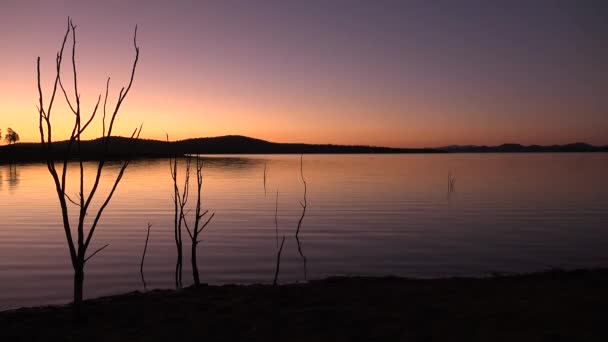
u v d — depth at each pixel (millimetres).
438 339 6781
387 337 6934
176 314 8359
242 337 7113
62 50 6984
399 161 155750
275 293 10023
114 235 22656
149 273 15125
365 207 34312
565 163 126750
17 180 61500
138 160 155750
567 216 29234
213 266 16141
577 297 8945
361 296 9633
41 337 7145
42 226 25406
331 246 19906
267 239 21547
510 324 7336
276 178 68000
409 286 10750
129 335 7227
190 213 31141
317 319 7902
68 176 69312
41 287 13367
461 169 92750
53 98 7051
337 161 156250
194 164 119875
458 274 15031
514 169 91688
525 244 20359
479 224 26156
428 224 26250
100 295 12547
